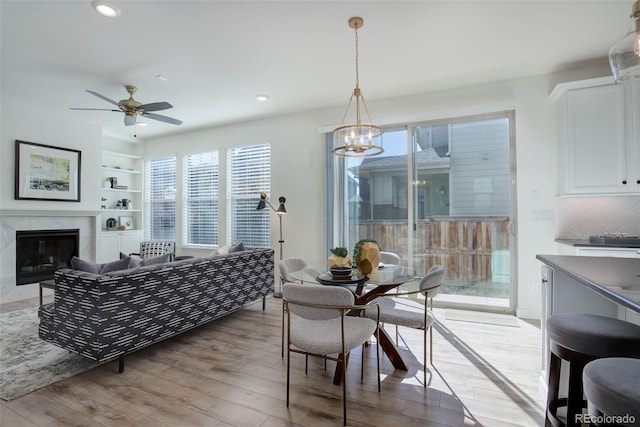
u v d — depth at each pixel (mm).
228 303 3352
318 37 2730
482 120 3812
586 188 3084
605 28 2619
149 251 5605
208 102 4305
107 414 1879
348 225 4480
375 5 2311
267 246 5172
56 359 2600
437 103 3943
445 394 2057
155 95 4027
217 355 2662
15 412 1904
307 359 2414
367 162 4375
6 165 4352
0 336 3084
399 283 2191
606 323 1405
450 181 3961
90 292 2262
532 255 3516
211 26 2561
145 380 2264
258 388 2152
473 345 2809
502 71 3412
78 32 2637
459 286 3920
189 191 5992
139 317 2453
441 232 4004
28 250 4586
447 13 2408
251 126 5211
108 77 3500
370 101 4270
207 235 5805
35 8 2314
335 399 2016
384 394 2062
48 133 4777
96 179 5395
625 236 2967
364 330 2008
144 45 2850
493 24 2555
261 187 5223
